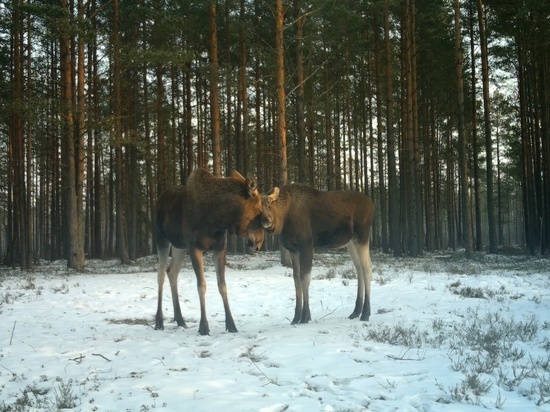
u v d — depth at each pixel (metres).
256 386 5.27
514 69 30.69
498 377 5.43
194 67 26.83
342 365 5.93
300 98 20.83
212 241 8.31
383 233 33.19
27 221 24.34
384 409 4.53
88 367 6.12
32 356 6.70
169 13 21.48
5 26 21.84
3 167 34.56
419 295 11.65
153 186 37.97
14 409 4.70
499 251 33.28
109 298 12.43
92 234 36.00
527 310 9.77
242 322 9.41
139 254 38.34
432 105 34.16
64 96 20.23
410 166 26.56
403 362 6.08
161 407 4.70
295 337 7.48
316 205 9.08
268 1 23.62
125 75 27.89
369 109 34.09
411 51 26.55
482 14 25.38
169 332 8.41
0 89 24.09
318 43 28.23
